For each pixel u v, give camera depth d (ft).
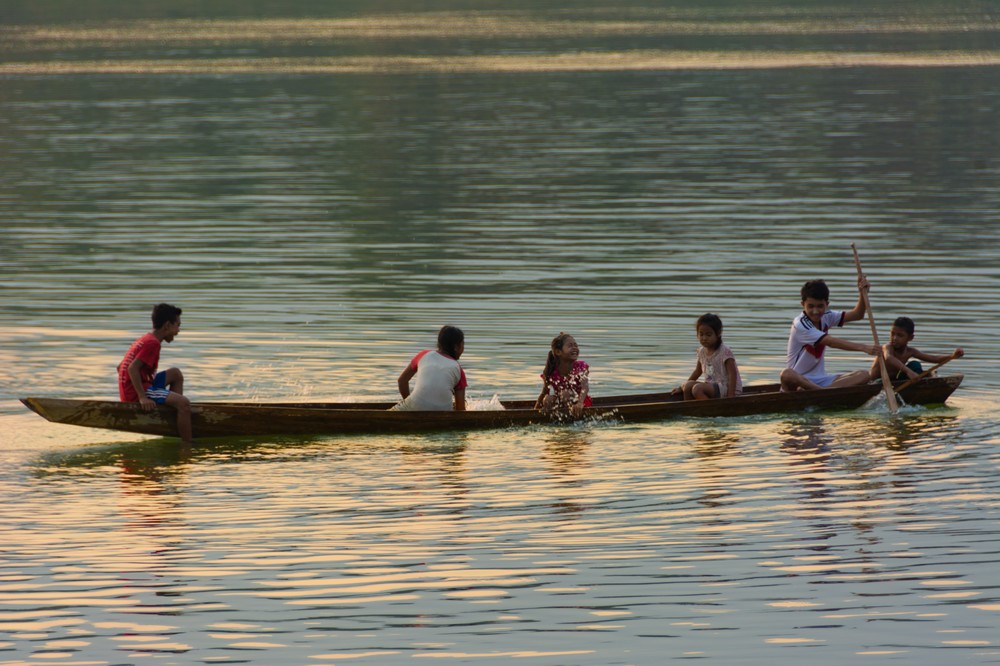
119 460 137.18
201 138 424.46
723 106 493.77
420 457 137.80
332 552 110.01
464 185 337.31
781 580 103.40
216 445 143.13
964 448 138.82
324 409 145.28
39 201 316.81
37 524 117.08
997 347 182.70
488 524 116.37
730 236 269.64
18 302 214.07
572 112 481.87
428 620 96.73
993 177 337.72
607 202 312.50
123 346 184.55
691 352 180.96
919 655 90.99
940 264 239.50
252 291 222.69
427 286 225.97
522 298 215.72
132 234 276.82
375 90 558.97
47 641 94.07
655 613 97.76
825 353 182.91
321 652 92.32
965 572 104.27
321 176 352.69
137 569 106.52
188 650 92.63
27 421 151.12
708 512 119.14
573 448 140.77
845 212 294.87
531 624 96.32
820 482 127.65
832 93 528.22
